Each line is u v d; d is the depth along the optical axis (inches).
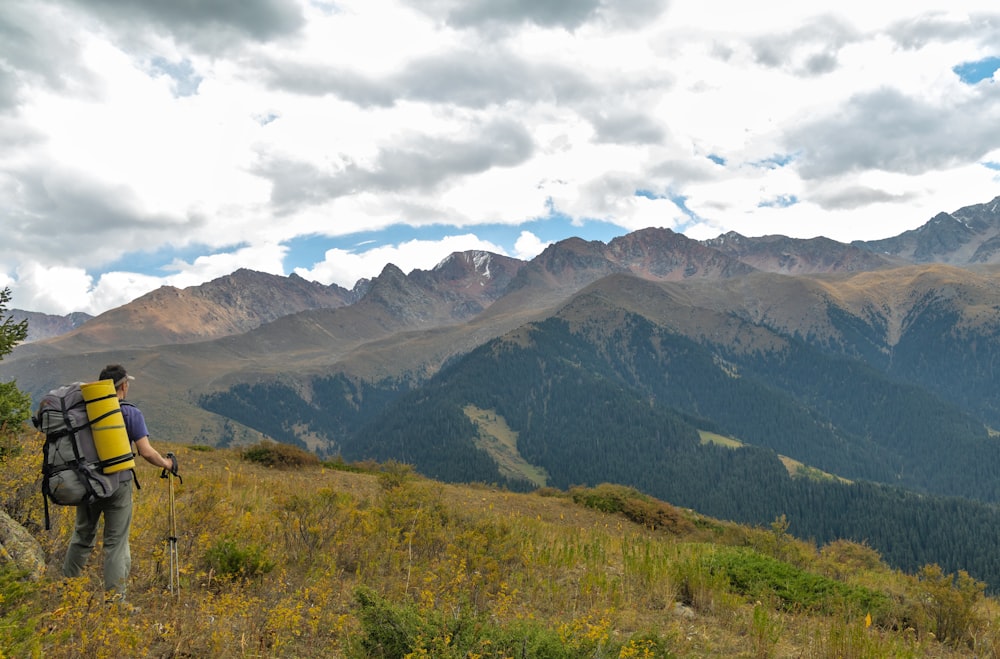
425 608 227.9
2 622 156.6
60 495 205.6
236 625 215.3
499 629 217.6
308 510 355.9
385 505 443.5
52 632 170.4
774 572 419.2
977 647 330.6
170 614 206.2
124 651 173.8
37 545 236.1
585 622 248.5
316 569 288.8
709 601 354.0
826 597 385.1
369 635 207.8
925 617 358.0
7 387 275.7
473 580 302.8
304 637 218.1
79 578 195.0
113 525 216.2
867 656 273.1
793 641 302.5
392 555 321.7
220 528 314.5
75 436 208.8
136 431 224.1
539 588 330.3
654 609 331.3
